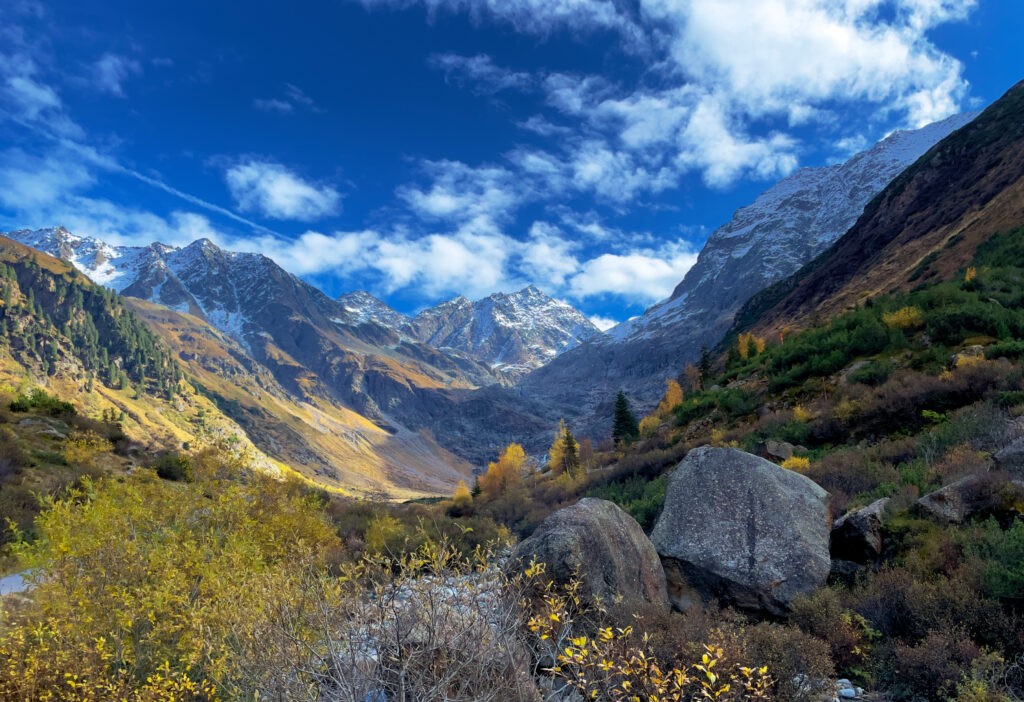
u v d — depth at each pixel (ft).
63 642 16.34
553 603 16.56
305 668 12.53
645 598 25.13
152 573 19.45
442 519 42.50
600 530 24.49
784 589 26.00
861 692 18.61
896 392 73.92
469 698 11.91
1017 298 103.60
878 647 20.20
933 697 17.58
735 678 14.69
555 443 216.33
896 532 29.45
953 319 96.27
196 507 26.48
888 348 105.60
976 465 34.14
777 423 95.20
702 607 27.02
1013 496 27.78
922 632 19.88
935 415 65.98
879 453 52.49
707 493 30.68
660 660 16.97
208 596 19.01
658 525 30.63
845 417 77.36
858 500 37.93
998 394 54.34
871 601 23.12
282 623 14.17
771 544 27.63
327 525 33.22
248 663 13.62
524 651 14.52
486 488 223.71
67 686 15.24
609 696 14.08
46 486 60.08
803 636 19.39
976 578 21.68
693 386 245.24
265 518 29.37
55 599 17.80
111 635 17.34
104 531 20.44
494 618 13.94
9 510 42.24
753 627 21.07
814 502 30.01
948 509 29.22
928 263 230.68
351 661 12.43
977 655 17.71
